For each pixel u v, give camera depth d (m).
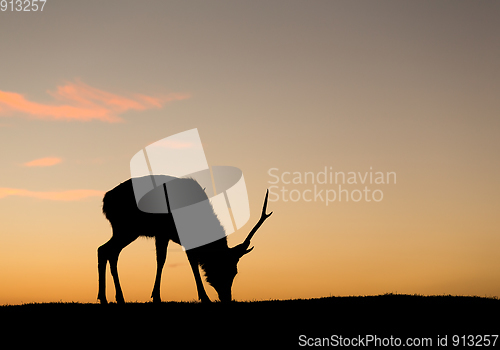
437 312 13.43
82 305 13.84
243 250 14.48
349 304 14.06
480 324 12.56
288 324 12.27
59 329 11.88
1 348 10.85
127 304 13.98
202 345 11.05
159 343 11.13
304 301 14.42
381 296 15.53
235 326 12.11
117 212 15.26
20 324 12.21
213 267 14.40
